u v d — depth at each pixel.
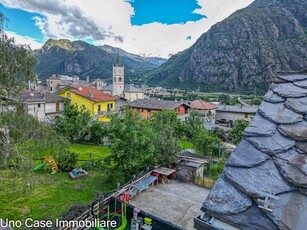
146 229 6.48
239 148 2.44
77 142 20.42
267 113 2.74
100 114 28.81
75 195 10.12
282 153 2.26
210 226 2.05
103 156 16.22
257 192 1.99
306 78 3.10
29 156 7.93
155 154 11.67
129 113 11.88
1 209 8.64
